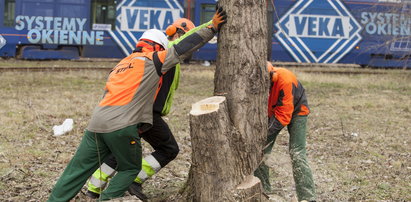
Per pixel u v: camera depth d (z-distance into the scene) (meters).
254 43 5.00
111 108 4.88
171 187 6.54
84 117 11.83
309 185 5.93
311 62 26.92
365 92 18.53
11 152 8.24
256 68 5.01
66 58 25.39
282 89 5.71
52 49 25.14
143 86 4.91
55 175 7.09
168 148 5.68
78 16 25.14
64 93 15.53
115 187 5.07
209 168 4.79
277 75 5.74
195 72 22.38
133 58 4.98
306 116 5.99
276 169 7.20
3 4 24.39
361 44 26.94
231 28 4.99
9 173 6.98
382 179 7.52
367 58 27.38
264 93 5.11
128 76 4.91
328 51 26.92
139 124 5.00
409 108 15.02
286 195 6.28
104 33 25.42
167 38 5.69
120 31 25.53
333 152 9.16
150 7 25.72
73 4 25.09
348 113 13.93
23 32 24.61
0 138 9.24
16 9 24.50
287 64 29.22
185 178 7.09
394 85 20.58
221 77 5.08
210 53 25.73
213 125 4.74
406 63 25.95
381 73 24.47
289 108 5.73
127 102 4.88
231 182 4.84
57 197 5.03
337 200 6.50
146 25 25.72
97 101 14.20
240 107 4.98
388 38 26.38
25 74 19.58
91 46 25.34
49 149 8.61
